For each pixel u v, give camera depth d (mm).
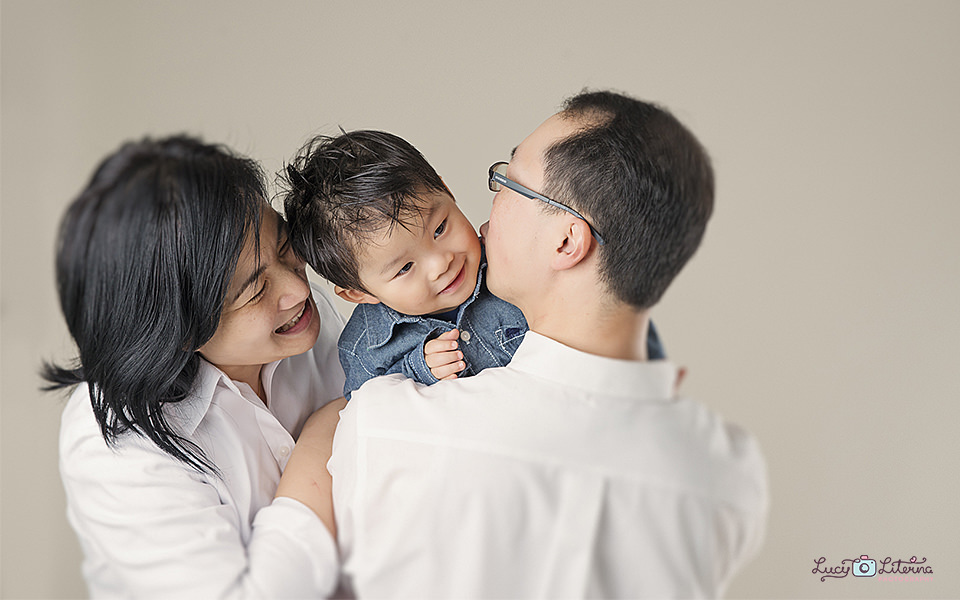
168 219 897
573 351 887
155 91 1862
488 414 877
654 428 865
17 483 1908
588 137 884
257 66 1826
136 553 961
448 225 1139
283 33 1811
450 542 846
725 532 863
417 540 857
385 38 1785
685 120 1031
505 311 1229
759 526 886
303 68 1822
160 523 964
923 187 1589
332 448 1022
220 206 916
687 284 1638
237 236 935
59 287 959
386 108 1812
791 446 1603
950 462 1556
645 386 887
